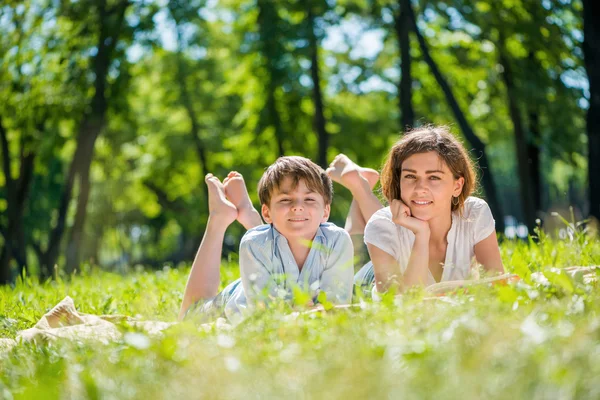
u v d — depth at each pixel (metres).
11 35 19.78
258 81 23.20
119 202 32.59
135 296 5.99
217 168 26.69
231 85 24.44
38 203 29.08
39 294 6.54
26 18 19.84
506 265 5.64
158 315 4.85
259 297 3.24
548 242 6.12
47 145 21.33
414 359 2.15
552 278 3.39
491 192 16.23
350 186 5.60
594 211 13.61
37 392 2.14
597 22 13.62
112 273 10.23
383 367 2.02
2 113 20.56
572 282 3.35
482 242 4.66
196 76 25.03
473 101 21.95
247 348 2.50
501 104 20.72
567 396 1.67
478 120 22.77
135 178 29.28
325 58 23.59
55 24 20.19
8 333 4.12
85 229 31.30
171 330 2.96
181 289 6.44
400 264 4.62
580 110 17.62
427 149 4.38
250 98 23.84
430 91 22.36
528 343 2.13
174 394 1.95
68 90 19.95
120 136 25.23
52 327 4.22
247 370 2.12
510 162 43.50
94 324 4.00
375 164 24.61
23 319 4.91
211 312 4.42
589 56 13.68
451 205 4.61
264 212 4.61
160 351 2.47
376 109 25.22
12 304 5.78
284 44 21.62
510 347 2.10
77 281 8.01
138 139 27.33
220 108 26.84
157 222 36.09
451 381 1.80
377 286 4.50
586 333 2.24
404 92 18.78
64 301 4.36
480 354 2.03
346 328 2.62
